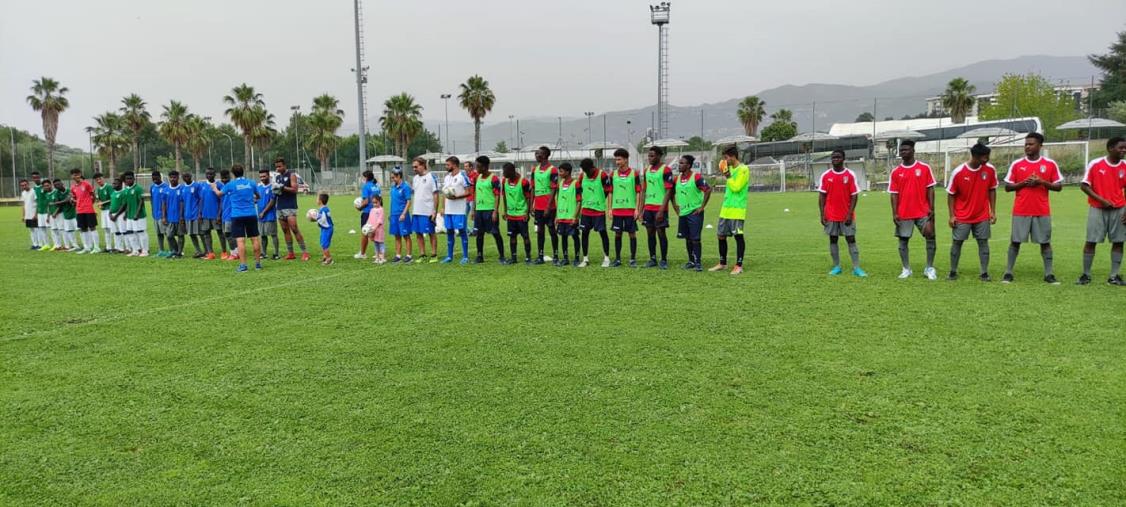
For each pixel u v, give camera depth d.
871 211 21.08
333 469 3.48
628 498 3.12
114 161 59.41
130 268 11.34
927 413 4.02
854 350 5.36
